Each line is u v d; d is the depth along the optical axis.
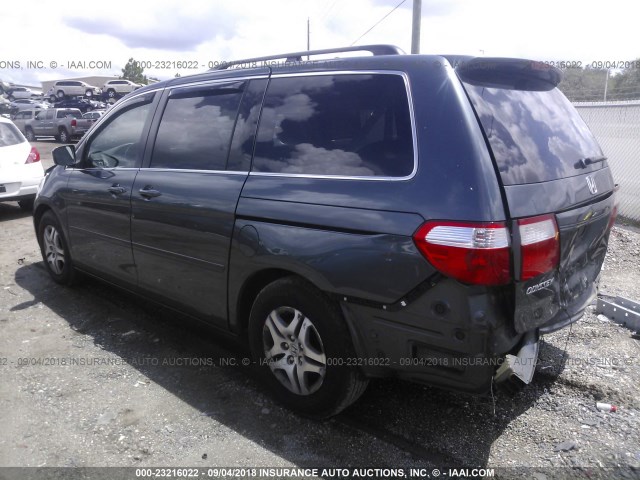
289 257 2.75
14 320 4.44
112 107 4.41
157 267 3.71
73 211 4.54
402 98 2.57
